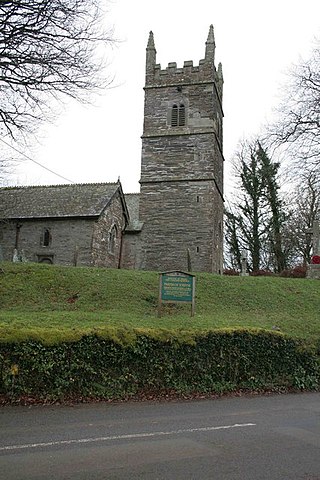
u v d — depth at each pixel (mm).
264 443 6656
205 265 33125
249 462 5801
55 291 17016
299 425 7828
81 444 6359
